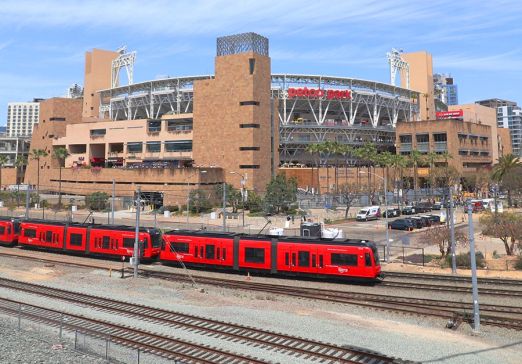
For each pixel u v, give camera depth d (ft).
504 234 155.12
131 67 577.02
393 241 193.26
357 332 74.33
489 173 417.69
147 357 63.41
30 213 344.90
